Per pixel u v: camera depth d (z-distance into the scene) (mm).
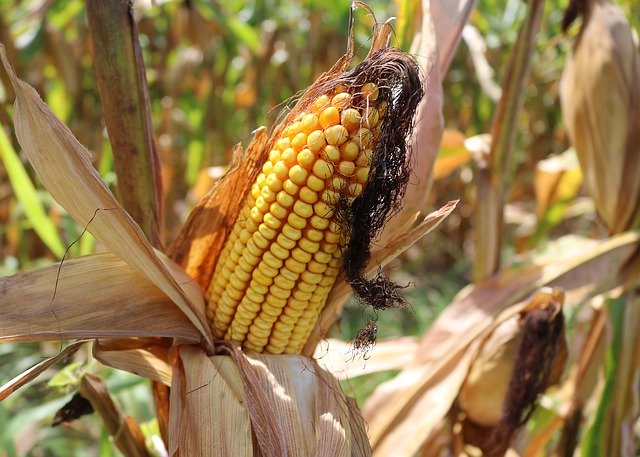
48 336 334
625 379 543
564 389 605
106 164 764
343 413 350
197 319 345
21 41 926
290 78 1198
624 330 539
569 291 528
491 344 482
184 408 343
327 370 367
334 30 1211
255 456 337
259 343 350
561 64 1193
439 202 1511
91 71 1149
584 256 534
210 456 327
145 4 1061
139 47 365
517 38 510
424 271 1437
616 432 550
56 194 326
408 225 342
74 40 1120
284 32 1201
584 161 566
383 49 301
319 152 299
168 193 1094
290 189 304
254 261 323
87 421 805
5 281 339
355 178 301
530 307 469
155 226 387
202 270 371
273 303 331
